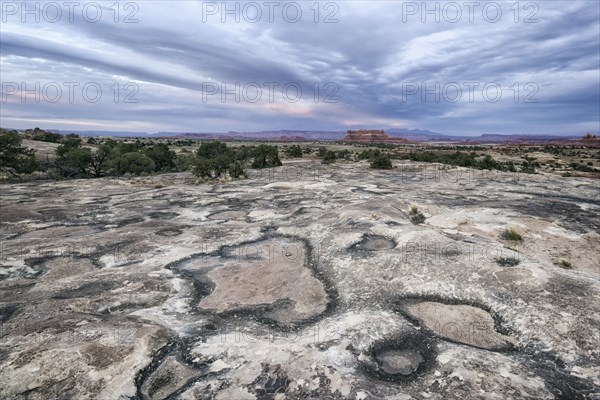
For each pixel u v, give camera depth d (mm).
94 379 5684
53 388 5488
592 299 7648
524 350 6562
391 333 7027
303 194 26234
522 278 8680
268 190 28812
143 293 9453
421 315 7766
